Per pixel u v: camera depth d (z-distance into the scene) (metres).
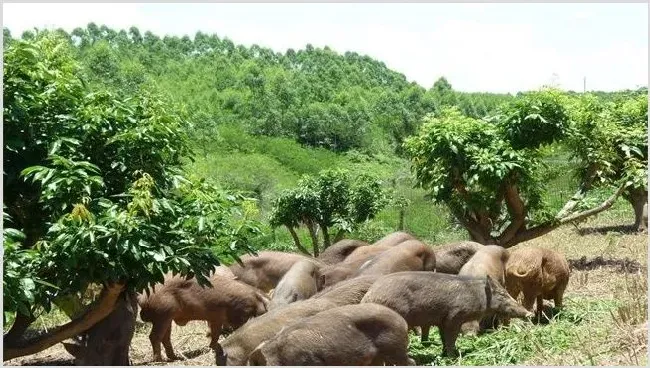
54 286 6.95
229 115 42.81
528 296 10.98
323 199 18.92
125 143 7.80
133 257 7.11
